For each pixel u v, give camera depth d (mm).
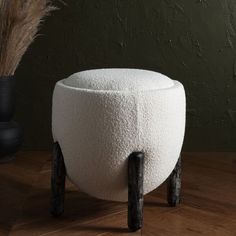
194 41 2598
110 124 1657
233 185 2199
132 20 2592
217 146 2666
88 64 2633
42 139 2691
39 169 2402
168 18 2588
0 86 2361
